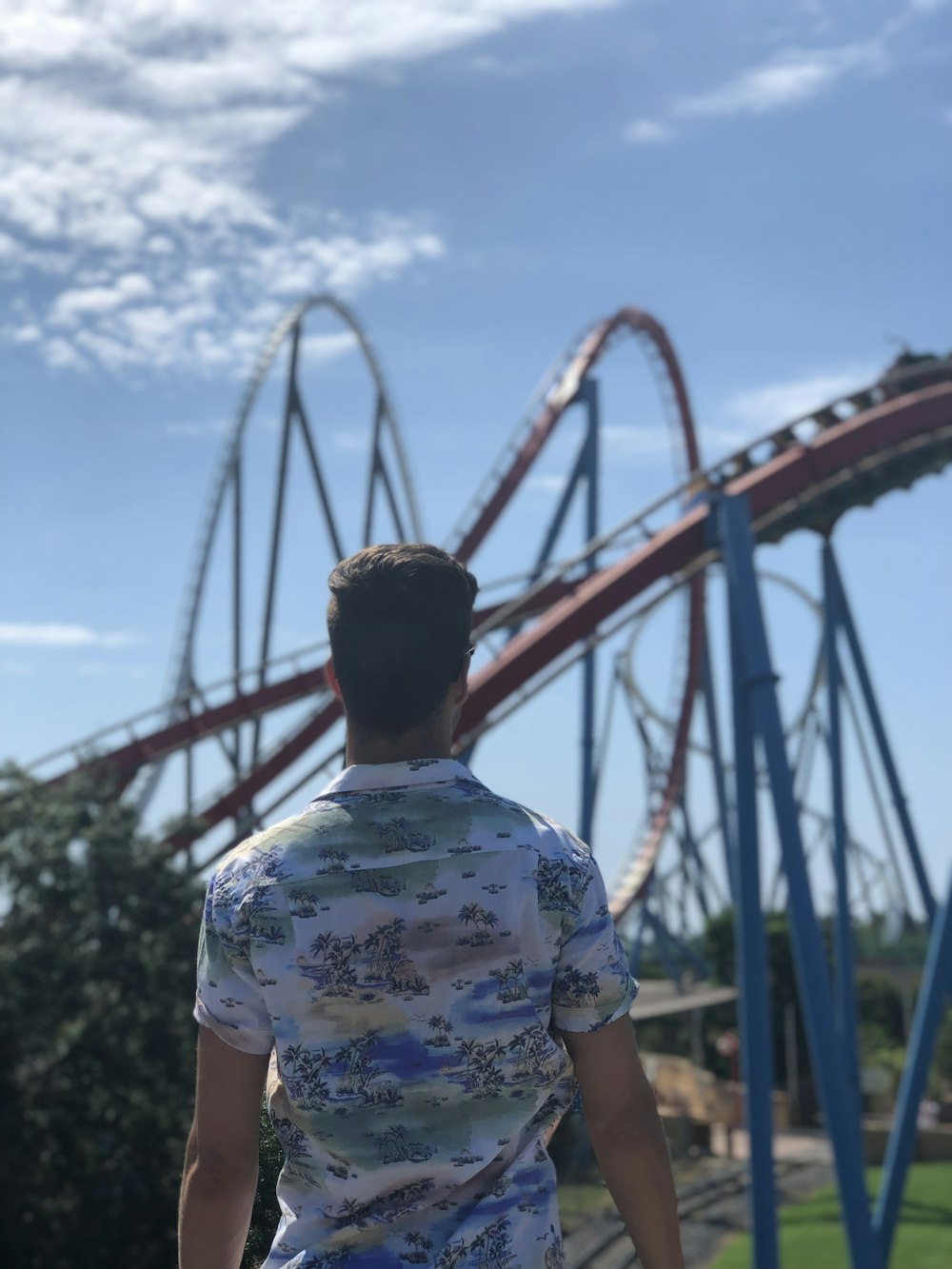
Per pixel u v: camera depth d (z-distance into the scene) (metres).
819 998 24.09
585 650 27.89
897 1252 35.84
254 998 2.58
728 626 27.72
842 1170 23.17
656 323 50.69
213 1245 2.58
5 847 26.53
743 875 26.39
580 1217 4.82
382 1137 2.48
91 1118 23.88
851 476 32.50
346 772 2.71
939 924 26.61
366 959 2.51
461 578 2.79
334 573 2.79
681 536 29.23
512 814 2.66
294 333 47.12
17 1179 23.28
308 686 42.94
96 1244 23.06
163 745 41.03
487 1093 2.50
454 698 2.80
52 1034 24.61
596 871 2.68
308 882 2.56
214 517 48.91
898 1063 68.00
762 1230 24.08
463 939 2.52
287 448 45.66
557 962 2.60
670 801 47.34
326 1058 2.50
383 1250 2.46
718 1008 78.44
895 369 37.16
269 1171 2.69
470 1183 2.50
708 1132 52.78
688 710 46.66
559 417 47.81
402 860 2.56
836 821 35.16
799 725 52.44
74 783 29.25
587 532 43.22
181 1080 24.59
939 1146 54.16
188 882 28.06
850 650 35.88
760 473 30.78
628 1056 2.62
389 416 47.91
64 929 26.44
